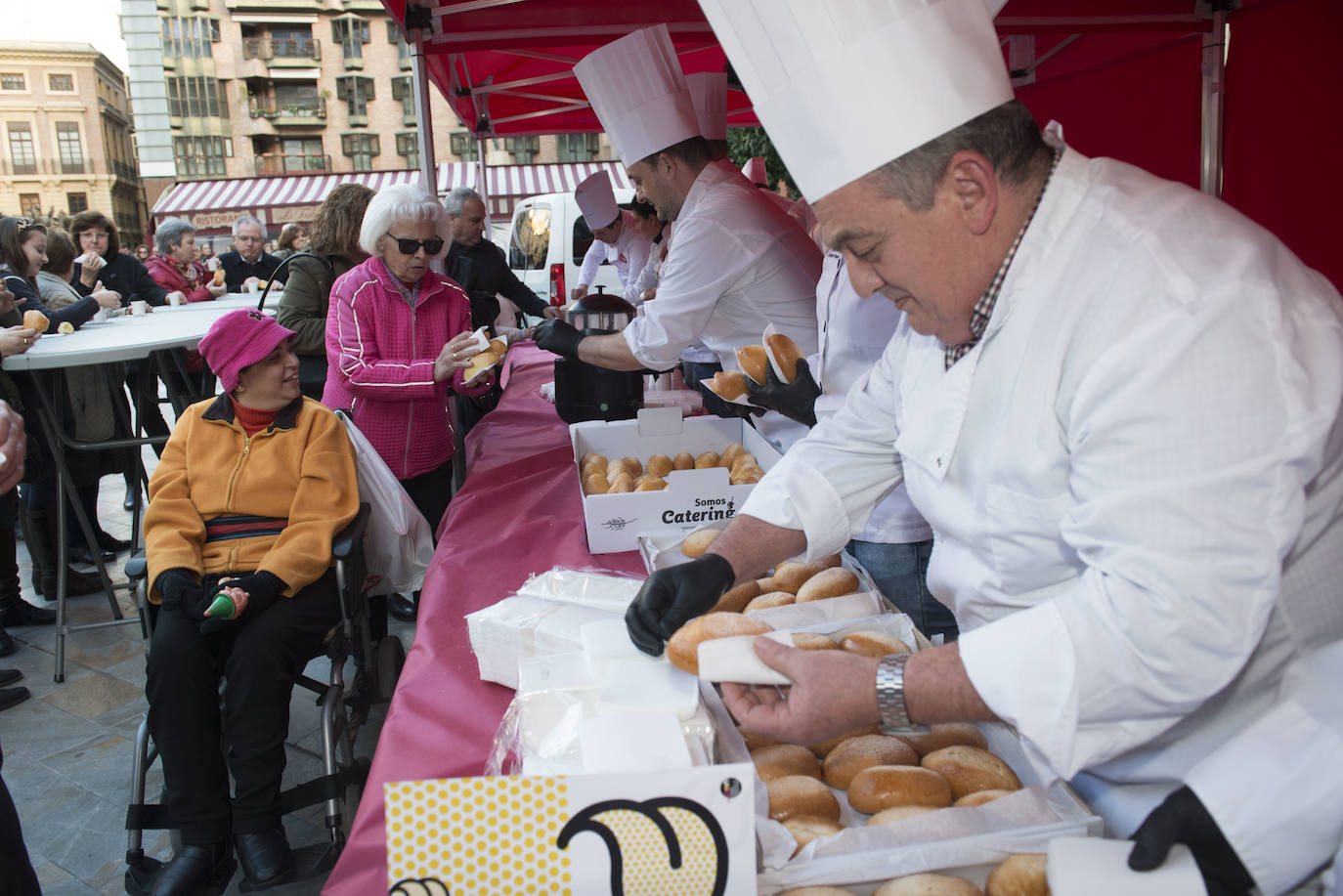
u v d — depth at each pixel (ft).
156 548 6.88
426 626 5.01
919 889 2.65
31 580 14.35
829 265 6.28
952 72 2.83
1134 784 3.20
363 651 7.80
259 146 145.18
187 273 21.99
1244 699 3.02
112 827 8.25
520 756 3.25
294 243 22.20
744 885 2.65
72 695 10.67
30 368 10.03
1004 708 2.74
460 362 8.45
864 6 2.81
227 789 6.57
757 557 4.09
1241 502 2.44
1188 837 2.55
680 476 5.85
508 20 12.87
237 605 6.37
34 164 181.06
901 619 3.85
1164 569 2.49
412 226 8.72
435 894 2.56
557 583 4.63
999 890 2.70
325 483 7.23
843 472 4.25
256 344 7.16
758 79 3.12
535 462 8.20
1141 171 3.08
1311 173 12.07
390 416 9.12
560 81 19.95
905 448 3.62
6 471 4.55
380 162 146.82
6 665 11.34
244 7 139.23
